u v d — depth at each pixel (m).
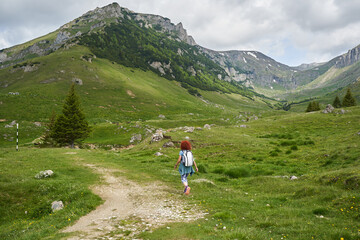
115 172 18.16
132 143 83.25
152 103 183.88
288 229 6.34
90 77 190.25
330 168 18.55
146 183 14.84
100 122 118.88
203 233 6.06
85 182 14.45
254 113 169.50
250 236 5.77
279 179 15.80
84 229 7.29
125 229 6.99
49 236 6.83
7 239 7.35
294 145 33.12
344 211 7.67
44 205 10.72
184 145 10.87
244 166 23.09
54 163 20.20
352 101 96.81
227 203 9.97
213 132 49.22
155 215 8.44
